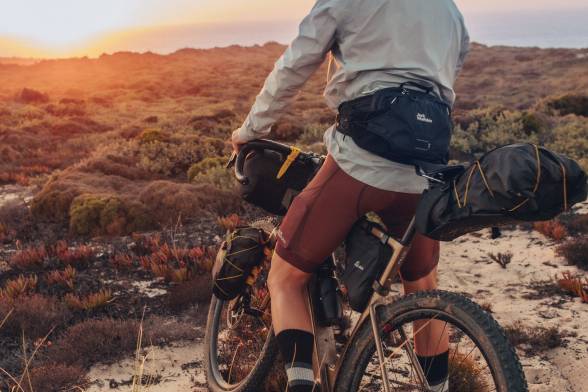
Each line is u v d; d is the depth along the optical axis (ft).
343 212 7.59
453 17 7.84
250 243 9.93
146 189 30.66
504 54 311.68
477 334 6.27
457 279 18.94
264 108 7.99
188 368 13.34
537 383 12.25
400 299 7.20
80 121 91.45
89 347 14.01
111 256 22.45
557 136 55.21
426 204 6.35
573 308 15.90
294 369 7.94
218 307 11.32
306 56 7.43
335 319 8.40
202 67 337.52
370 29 7.24
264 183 9.06
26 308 16.61
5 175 46.09
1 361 13.88
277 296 8.29
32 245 26.53
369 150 7.06
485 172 5.77
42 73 342.85
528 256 20.59
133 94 190.29
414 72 7.25
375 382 11.43
